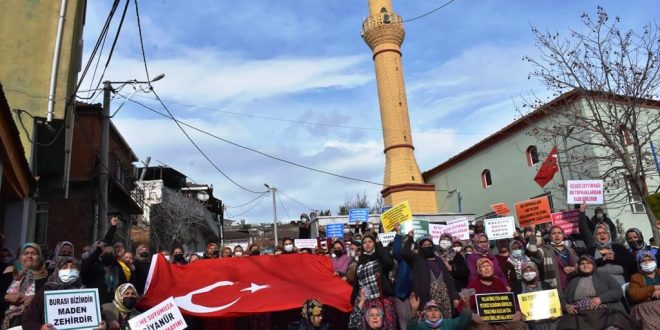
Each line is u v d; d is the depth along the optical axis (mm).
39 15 13414
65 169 15180
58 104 12742
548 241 10078
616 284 7590
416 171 34250
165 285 8727
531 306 7387
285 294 8602
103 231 14688
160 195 35719
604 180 19375
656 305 7363
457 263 8602
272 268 9492
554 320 7695
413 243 8617
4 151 9727
